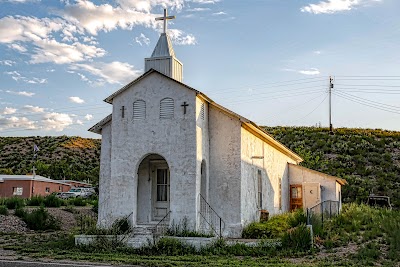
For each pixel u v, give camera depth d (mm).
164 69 21516
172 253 16203
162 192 20516
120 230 18422
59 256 15102
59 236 20578
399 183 45219
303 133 64312
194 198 18438
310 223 18234
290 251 15961
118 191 19344
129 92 19859
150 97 19547
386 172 48406
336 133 63094
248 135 21969
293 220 20484
